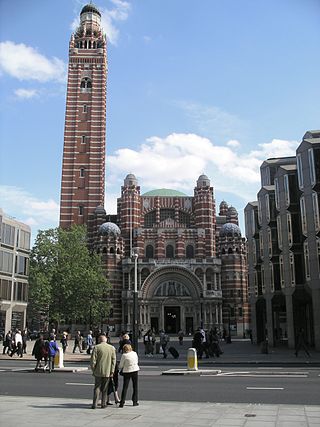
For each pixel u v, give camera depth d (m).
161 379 25.80
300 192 53.59
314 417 14.35
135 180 113.44
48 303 82.69
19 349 45.28
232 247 108.25
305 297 52.72
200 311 99.31
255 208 69.94
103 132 117.69
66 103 118.38
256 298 67.31
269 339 58.81
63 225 110.56
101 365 16.11
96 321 89.75
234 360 38.78
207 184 112.31
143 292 100.25
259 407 16.12
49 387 22.58
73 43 123.31
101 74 121.31
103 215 111.00
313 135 54.41
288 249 54.59
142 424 13.35
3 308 73.50
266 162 68.50
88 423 13.48
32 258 85.19
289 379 25.17
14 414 14.86
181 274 102.06
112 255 104.50
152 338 48.66
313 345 55.28
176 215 113.12
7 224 75.88
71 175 113.81
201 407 16.17
